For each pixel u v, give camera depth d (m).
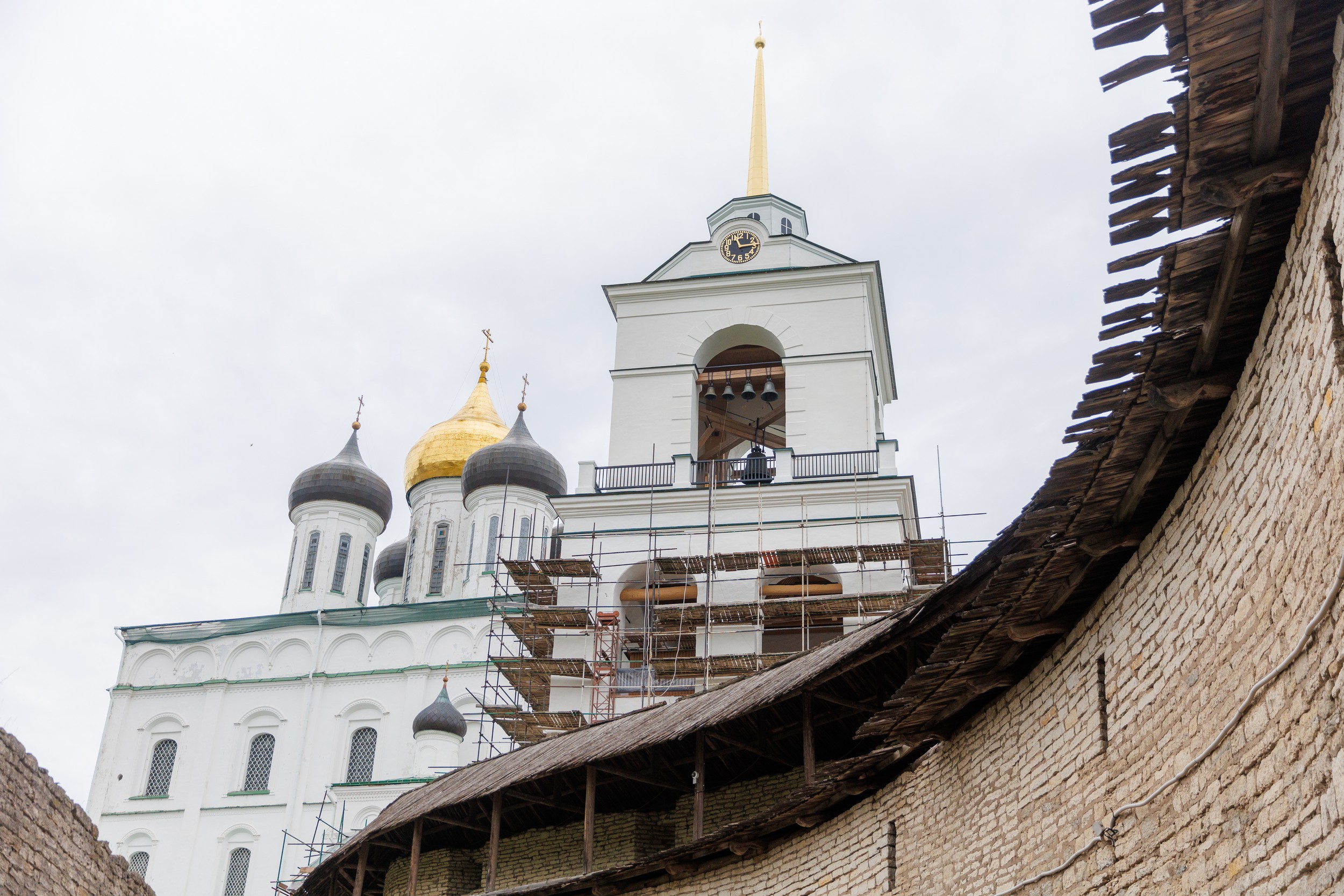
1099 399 10.54
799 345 42.56
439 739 53.00
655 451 41.88
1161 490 11.77
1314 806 9.23
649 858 21.58
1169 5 7.83
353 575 67.56
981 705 15.66
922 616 16.97
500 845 29.72
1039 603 13.42
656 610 39.03
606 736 26.34
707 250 45.00
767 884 19.77
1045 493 11.67
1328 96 8.35
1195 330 10.02
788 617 38.78
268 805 54.84
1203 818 10.93
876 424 43.03
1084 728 13.29
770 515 39.81
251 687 57.56
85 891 15.84
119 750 57.09
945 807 16.19
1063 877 13.36
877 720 15.70
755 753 24.06
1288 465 9.51
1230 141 8.61
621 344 43.81
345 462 69.25
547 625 40.19
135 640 59.66
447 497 67.38
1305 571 9.30
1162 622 11.86
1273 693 9.82
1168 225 9.19
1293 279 9.22
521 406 66.06
